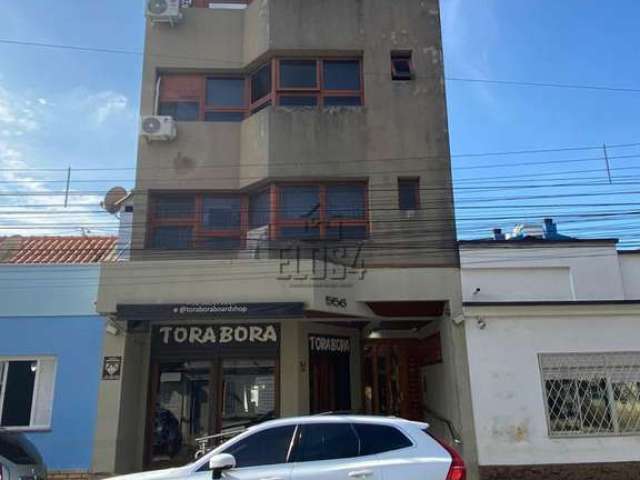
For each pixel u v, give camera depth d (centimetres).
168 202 1451
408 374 1659
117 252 1425
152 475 667
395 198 1396
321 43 1498
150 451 1336
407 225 1382
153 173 1434
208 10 1565
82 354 1281
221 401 1368
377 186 1403
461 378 1273
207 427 1351
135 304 1208
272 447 686
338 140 1421
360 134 1430
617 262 1379
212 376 1376
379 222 1381
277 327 1405
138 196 1419
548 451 1224
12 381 1283
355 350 1577
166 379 1380
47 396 1279
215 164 1448
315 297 1233
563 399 1261
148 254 1388
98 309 1212
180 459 1330
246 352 1386
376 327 1603
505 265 1362
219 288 1228
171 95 1523
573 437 1231
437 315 1370
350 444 684
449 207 1397
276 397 1365
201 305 1204
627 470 1212
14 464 766
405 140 1434
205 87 1535
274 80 1484
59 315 1301
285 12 1509
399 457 670
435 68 1494
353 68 1527
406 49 1508
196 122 1475
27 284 1316
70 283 1319
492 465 1216
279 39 1488
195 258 1386
